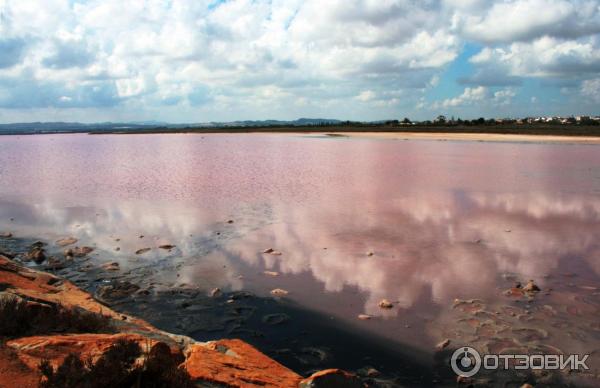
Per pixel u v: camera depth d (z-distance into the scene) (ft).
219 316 32.09
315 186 93.61
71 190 90.22
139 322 29.86
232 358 21.33
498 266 42.16
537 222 59.21
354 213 66.08
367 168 128.36
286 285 38.06
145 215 65.98
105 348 19.01
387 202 74.64
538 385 23.73
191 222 61.26
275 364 22.11
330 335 29.27
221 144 287.69
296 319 31.60
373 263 43.50
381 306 33.55
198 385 17.72
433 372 25.04
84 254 46.85
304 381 19.85
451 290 36.52
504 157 158.92
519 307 33.09
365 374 24.80
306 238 52.65
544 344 27.76
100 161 161.79
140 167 137.39
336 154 184.96
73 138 463.42
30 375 16.67
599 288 36.45
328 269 41.93
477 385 23.80
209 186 94.63
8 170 131.03
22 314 21.89
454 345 27.81
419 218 62.39
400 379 24.40
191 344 24.63
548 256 44.88
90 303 31.86
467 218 62.08
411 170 121.70
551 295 35.17
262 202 75.66
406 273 40.63
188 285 38.09
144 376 16.51
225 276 40.29
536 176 105.50
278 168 131.03
